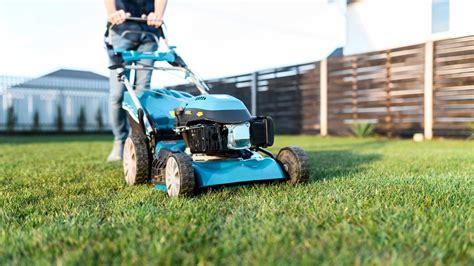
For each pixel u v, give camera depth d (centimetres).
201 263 163
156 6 457
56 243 191
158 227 212
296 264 160
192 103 337
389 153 645
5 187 363
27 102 1533
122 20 438
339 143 919
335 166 485
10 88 1496
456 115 915
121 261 168
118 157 575
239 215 237
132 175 386
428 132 970
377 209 243
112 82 527
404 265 157
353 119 1145
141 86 468
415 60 983
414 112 1002
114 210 262
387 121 1062
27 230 223
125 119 565
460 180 357
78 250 178
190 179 292
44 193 335
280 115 1344
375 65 1073
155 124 390
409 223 214
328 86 1196
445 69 922
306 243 182
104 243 187
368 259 163
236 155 347
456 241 186
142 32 471
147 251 175
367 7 636
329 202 267
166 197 312
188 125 330
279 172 336
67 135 1539
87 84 1645
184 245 184
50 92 1573
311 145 866
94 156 656
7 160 592
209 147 311
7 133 1489
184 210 249
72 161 577
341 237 191
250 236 194
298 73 1273
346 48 781
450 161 519
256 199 284
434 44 934
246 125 319
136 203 284
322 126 1220
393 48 1020
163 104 416
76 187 362
